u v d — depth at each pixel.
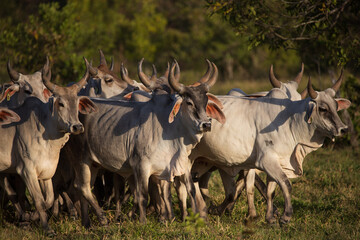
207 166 27.64
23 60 51.97
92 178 26.22
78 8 90.62
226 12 35.50
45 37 52.41
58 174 26.59
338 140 42.81
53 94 22.86
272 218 25.28
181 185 25.88
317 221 25.11
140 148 23.91
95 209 24.92
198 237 22.03
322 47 41.97
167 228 23.42
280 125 24.81
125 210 27.73
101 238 22.42
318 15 34.34
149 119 24.20
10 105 27.25
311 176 34.41
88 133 25.31
